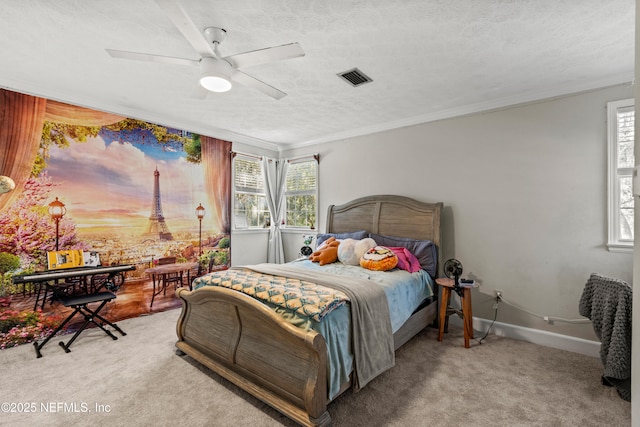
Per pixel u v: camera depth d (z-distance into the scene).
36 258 2.90
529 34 2.01
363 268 3.13
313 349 1.61
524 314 2.99
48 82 2.80
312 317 1.75
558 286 2.82
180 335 2.63
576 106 2.76
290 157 5.19
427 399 1.98
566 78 2.65
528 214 2.99
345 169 4.47
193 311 2.55
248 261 4.91
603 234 2.62
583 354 2.65
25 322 2.84
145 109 3.52
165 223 3.87
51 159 3.00
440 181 3.55
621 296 2.00
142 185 3.66
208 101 3.25
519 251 3.03
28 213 2.87
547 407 1.90
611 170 2.59
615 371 1.97
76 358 2.54
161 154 3.84
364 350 1.98
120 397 2.00
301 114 3.65
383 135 4.06
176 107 3.45
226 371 2.14
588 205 2.69
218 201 4.48
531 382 2.19
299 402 1.69
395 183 3.93
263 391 1.88
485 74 2.59
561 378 2.24
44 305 2.95
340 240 3.74
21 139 2.84
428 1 1.70
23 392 2.06
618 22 1.88
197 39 1.73
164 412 1.85
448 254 3.47
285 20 1.87
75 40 2.11
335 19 1.86
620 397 2.01
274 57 1.91
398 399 1.98
